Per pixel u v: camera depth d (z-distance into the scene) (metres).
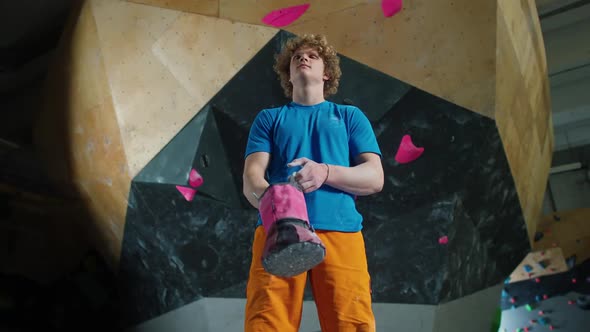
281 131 1.62
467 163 5.43
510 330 11.84
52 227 7.08
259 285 1.37
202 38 5.25
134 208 5.86
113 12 5.68
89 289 7.03
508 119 5.62
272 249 1.17
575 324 11.26
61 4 7.21
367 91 5.09
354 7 5.07
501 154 5.71
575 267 11.98
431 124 5.20
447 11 4.98
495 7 4.92
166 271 6.11
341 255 1.37
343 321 1.30
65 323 7.00
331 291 1.33
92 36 5.81
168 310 6.35
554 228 12.78
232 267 5.80
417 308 5.98
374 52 5.04
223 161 5.41
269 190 1.32
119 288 6.89
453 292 6.25
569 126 14.90
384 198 5.55
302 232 1.19
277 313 1.33
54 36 7.88
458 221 5.79
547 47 12.63
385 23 5.03
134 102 5.52
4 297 6.78
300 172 1.35
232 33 5.14
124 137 5.59
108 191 6.06
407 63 5.05
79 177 6.40
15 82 8.59
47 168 7.05
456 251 6.01
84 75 5.93
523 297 12.15
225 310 5.96
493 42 4.98
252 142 1.64
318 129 1.60
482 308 7.23
